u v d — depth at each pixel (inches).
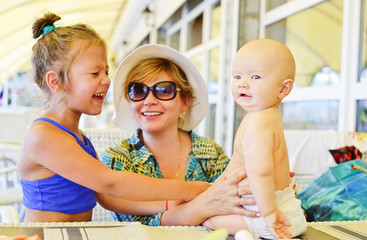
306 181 84.5
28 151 45.3
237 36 163.9
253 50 37.9
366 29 98.3
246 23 161.3
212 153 62.4
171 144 60.4
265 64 37.2
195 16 249.0
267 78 37.3
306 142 84.7
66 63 47.2
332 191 63.7
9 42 269.3
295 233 36.7
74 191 48.9
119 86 62.4
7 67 313.7
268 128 36.7
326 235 37.4
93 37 49.1
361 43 100.0
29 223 37.4
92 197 52.9
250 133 37.0
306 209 63.7
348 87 102.6
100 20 412.8
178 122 68.2
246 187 38.5
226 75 179.0
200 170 61.1
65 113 49.2
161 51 58.9
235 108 167.6
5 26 234.4
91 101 48.9
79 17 343.3
